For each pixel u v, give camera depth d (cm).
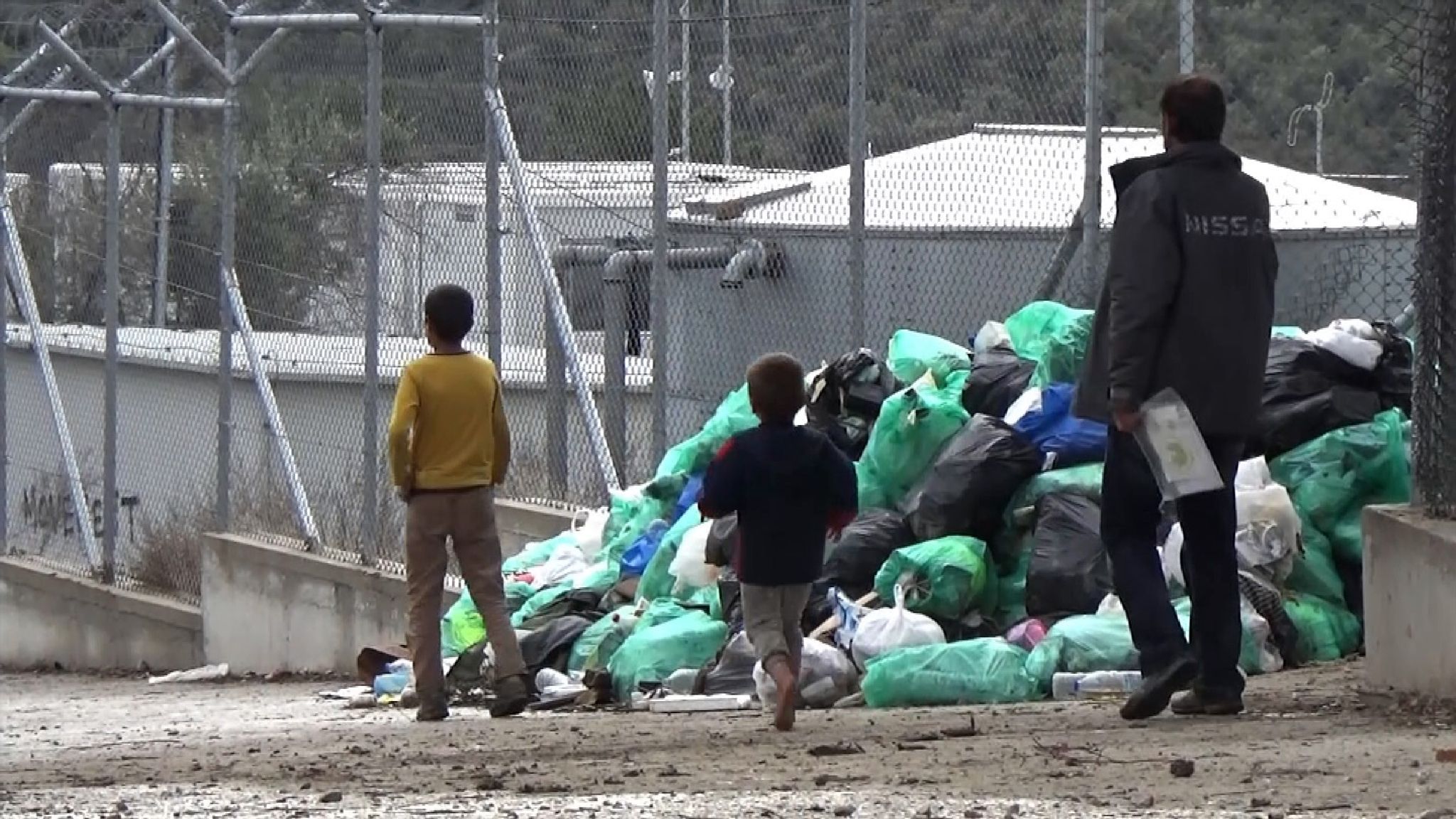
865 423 4375
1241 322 2969
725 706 3762
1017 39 4525
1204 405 2955
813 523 3366
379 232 5653
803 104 5028
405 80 5828
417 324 5888
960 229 4662
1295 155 4219
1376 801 2273
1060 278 4400
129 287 7262
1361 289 4491
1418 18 3312
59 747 3834
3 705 5512
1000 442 3981
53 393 7244
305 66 6191
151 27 6925
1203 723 3030
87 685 6372
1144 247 2936
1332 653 3744
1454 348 3175
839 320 4909
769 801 2408
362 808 2522
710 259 5184
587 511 5250
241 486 6419
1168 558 3681
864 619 3753
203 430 7019
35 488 7812
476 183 5659
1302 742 2788
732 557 4047
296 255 6269
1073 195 4584
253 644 6150
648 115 5453
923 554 3850
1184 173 2967
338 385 6206
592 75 5528
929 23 4688
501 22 5469
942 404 4116
